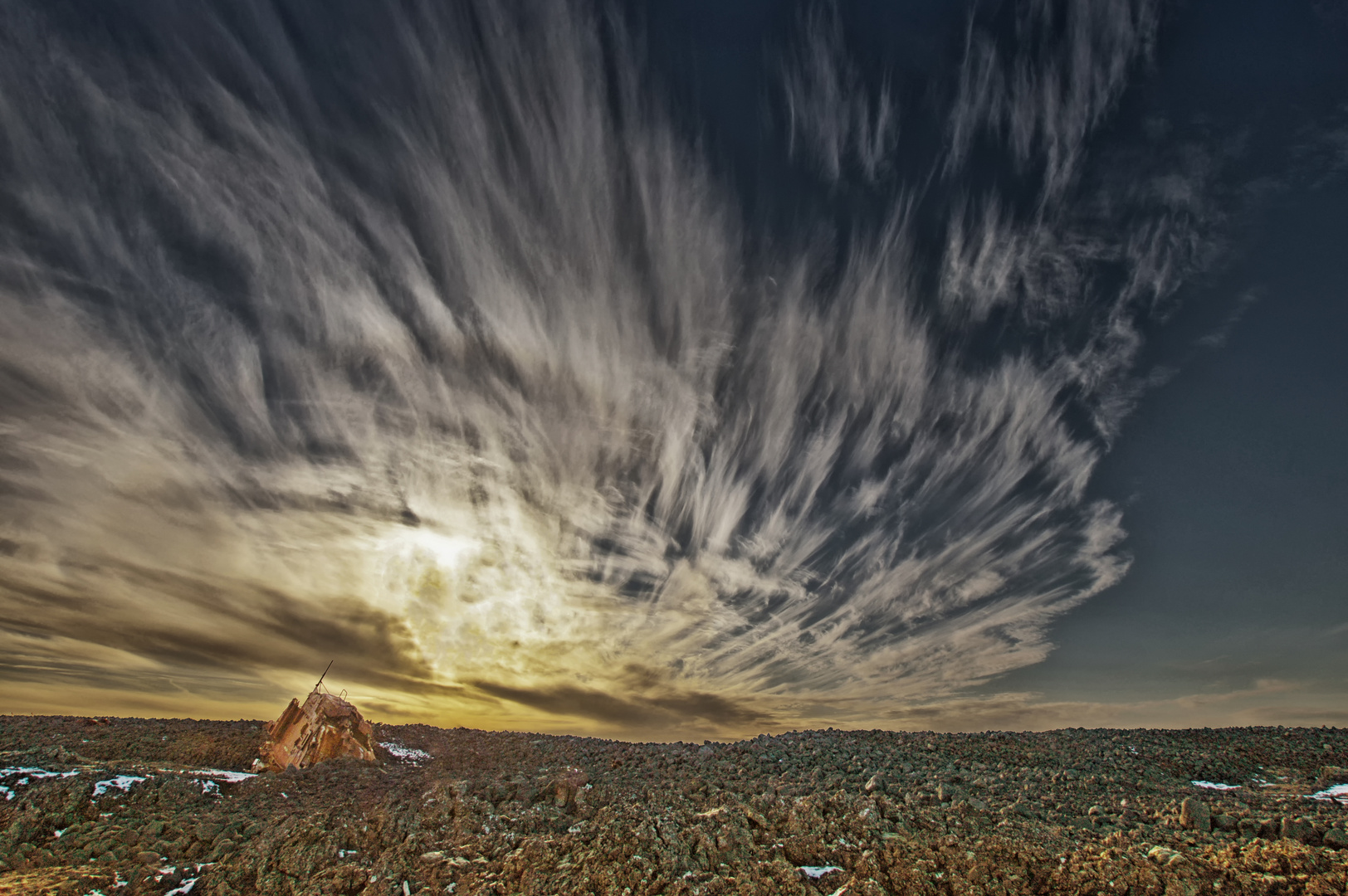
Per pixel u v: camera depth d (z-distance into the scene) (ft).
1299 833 52.13
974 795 67.05
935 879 48.52
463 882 50.08
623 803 65.41
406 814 63.98
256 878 53.36
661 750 93.35
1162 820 58.13
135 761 86.53
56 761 76.13
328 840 57.98
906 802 63.87
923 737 93.81
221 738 100.99
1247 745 85.20
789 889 47.88
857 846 53.52
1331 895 42.39
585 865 51.55
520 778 73.51
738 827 57.00
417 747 111.55
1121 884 45.60
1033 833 55.31
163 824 61.31
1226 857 48.21
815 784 70.49
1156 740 89.35
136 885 50.67
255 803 69.72
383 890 49.62
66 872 51.75
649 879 49.44
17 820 58.29
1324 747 82.58
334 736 99.86
